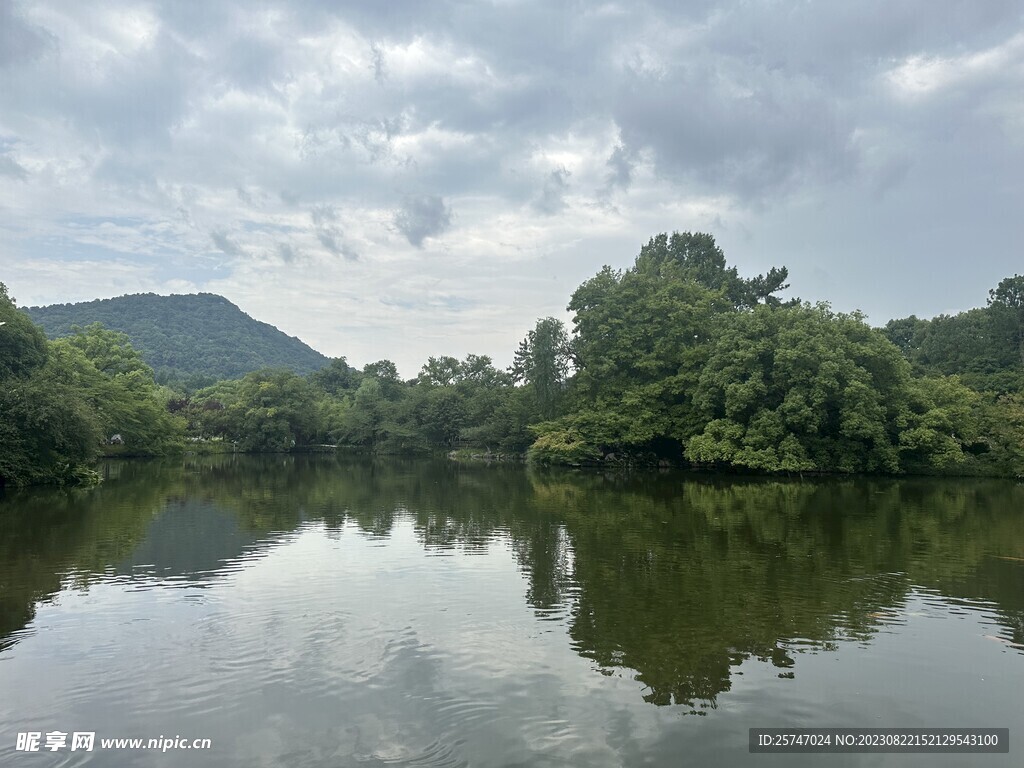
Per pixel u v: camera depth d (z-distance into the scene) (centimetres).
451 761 744
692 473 4847
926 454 4406
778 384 4359
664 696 915
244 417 8769
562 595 1403
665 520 2438
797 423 4294
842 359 4241
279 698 903
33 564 1691
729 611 1289
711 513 2623
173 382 16638
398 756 754
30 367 3906
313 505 2916
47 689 932
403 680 962
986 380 5738
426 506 2881
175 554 1820
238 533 2159
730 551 1853
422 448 8438
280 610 1298
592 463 5750
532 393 6450
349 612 1285
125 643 1112
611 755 759
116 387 6488
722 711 871
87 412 3769
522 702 891
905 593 1420
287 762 742
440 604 1341
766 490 3553
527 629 1185
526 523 2369
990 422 4538
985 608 1312
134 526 2295
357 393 10975
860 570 1625
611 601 1358
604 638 1140
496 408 7475
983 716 865
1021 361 6247
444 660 1039
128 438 6788
